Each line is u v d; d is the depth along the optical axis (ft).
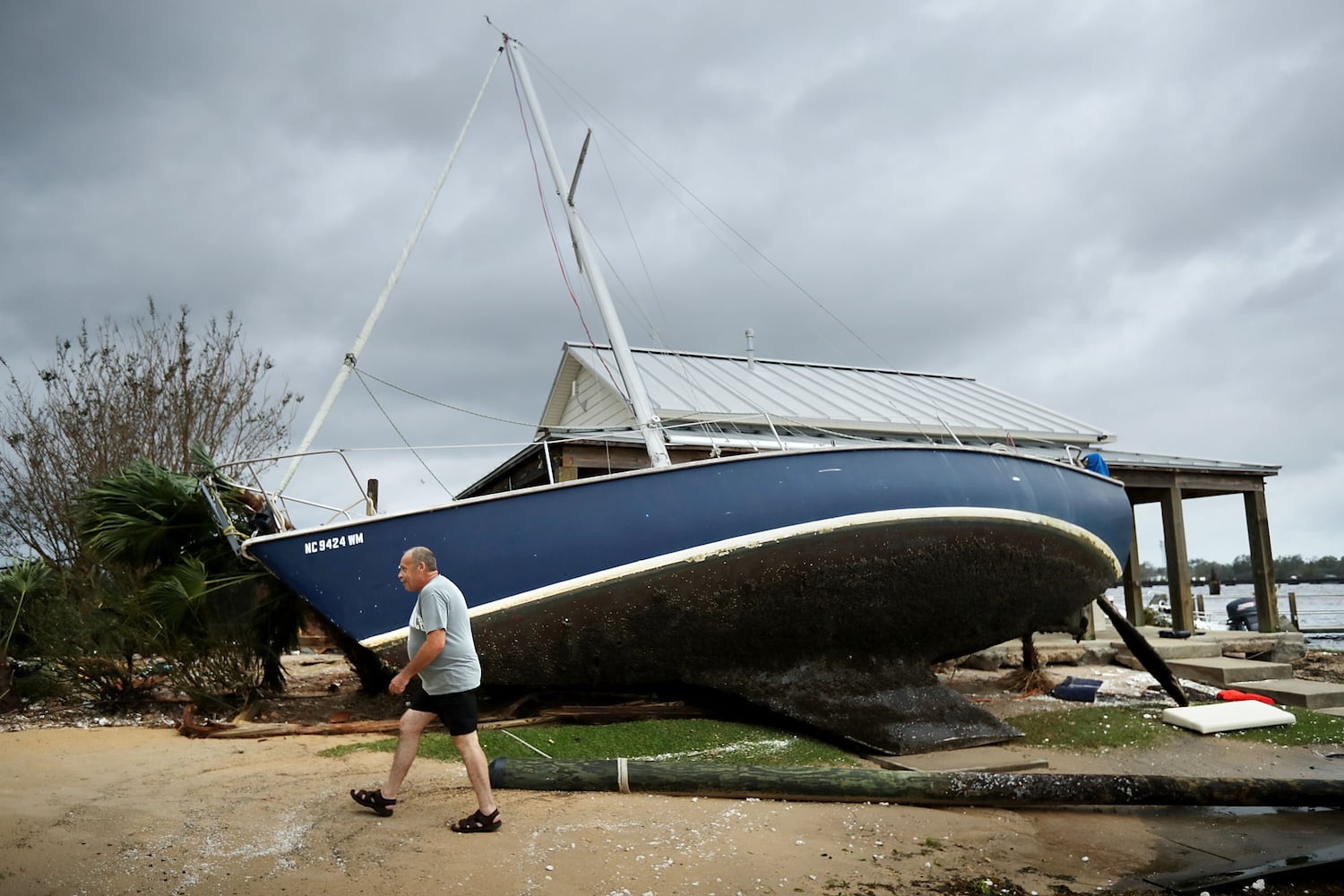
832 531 24.14
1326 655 48.65
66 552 42.06
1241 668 33.58
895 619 25.50
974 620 27.43
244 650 25.38
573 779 16.84
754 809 16.22
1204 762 21.71
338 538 21.84
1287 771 21.11
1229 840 15.61
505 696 24.66
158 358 45.83
